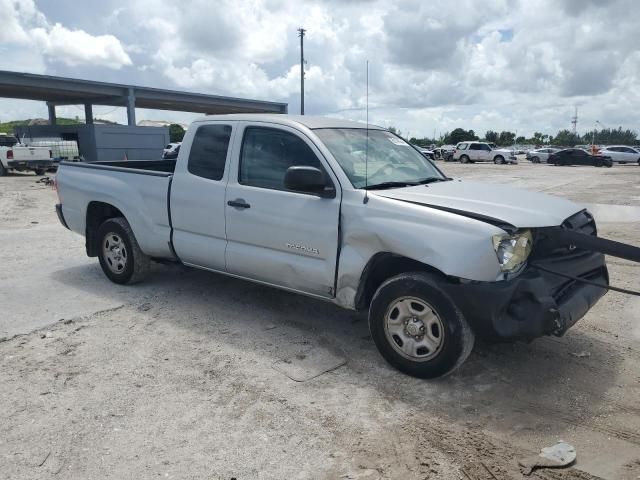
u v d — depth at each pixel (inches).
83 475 117.6
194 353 177.6
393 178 184.9
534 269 154.9
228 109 2358.5
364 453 126.0
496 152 1802.4
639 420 139.9
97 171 250.1
